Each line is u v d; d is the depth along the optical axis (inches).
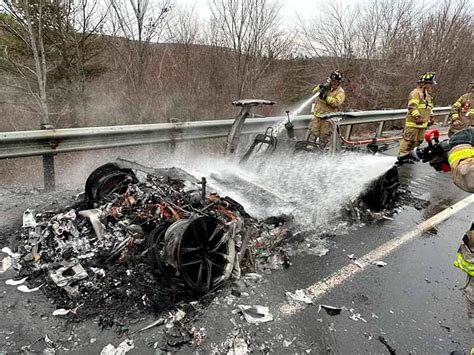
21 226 157.6
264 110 478.6
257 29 469.4
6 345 95.7
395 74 652.7
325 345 101.8
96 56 450.0
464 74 791.1
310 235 166.2
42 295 115.8
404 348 102.7
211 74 459.8
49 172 200.5
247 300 118.5
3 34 422.3
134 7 380.8
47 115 390.9
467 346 104.9
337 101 269.9
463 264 92.7
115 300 113.8
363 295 125.5
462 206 223.0
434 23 747.4
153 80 401.1
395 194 211.6
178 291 119.2
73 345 96.8
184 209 141.9
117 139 216.8
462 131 83.7
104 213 147.6
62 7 393.1
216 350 97.7
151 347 97.5
